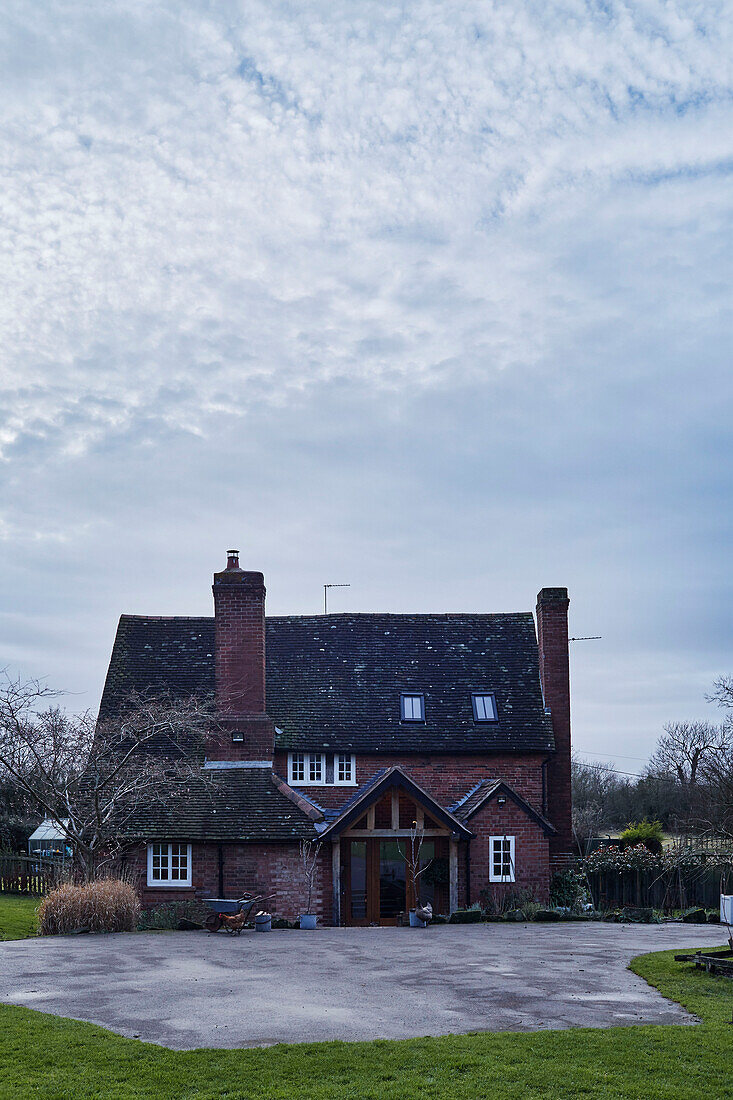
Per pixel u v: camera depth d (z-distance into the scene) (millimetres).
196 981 15789
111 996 14469
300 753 32219
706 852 32000
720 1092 10062
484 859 30062
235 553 32062
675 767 66438
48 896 23359
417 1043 11703
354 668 34906
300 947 20297
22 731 25625
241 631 31219
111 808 26156
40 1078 10336
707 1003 14016
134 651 34406
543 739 33188
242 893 27266
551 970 17188
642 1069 10742
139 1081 10312
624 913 29031
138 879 27875
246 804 28953
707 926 27203
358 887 29766
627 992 15062
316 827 28422
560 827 33656
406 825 30188
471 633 36625
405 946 20641
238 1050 11414
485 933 23781
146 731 28969
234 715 30547
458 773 32781
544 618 35000
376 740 32594
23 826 37375
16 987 15062
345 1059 11055
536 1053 11281
